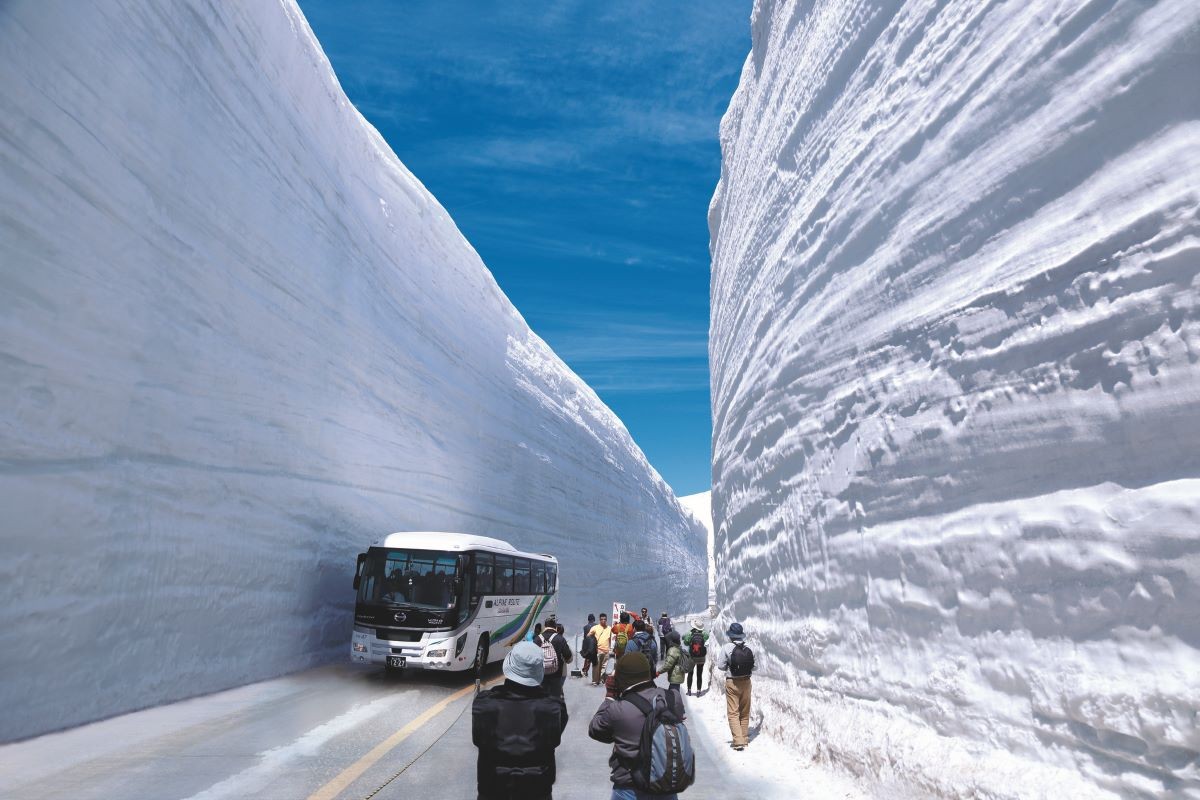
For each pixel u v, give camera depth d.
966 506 4.39
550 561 17.36
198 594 9.14
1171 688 2.87
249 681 10.27
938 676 4.45
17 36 6.58
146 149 8.52
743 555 10.80
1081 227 3.67
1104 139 3.61
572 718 8.91
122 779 5.11
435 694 10.10
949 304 4.76
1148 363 3.18
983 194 4.52
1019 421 3.97
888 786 4.64
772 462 8.87
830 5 8.15
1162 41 3.31
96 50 7.66
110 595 7.48
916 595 4.80
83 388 7.26
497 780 3.03
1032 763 3.60
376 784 5.27
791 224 8.91
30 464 6.51
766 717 7.93
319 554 12.93
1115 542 3.25
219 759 5.79
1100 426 3.42
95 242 7.54
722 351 15.10
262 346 11.41
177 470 8.89
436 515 20.14
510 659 3.26
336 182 15.02
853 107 7.01
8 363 6.33
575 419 36.81
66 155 7.13
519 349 30.97
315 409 13.32
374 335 16.69
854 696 5.60
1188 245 3.04
